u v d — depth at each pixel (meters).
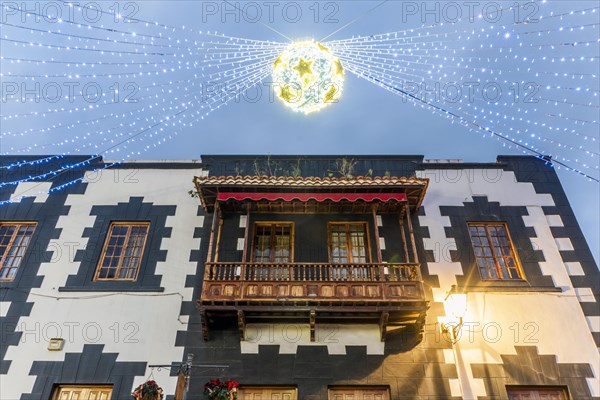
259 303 10.09
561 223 12.34
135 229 12.48
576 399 9.80
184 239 12.13
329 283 10.34
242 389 10.02
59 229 12.33
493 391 9.92
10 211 12.66
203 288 10.24
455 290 10.84
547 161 13.42
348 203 11.88
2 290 11.27
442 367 10.20
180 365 9.54
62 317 10.88
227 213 12.37
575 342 10.49
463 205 12.65
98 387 10.13
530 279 11.42
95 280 11.53
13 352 10.43
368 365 10.24
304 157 13.58
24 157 13.59
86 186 13.13
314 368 10.20
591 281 11.38
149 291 11.26
